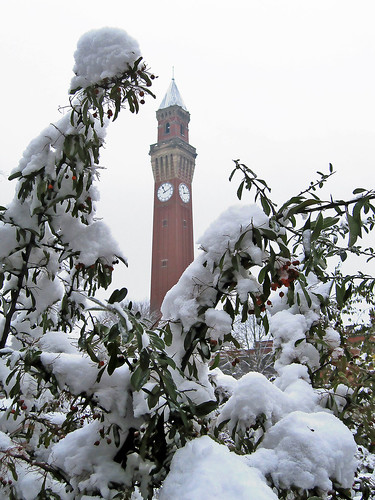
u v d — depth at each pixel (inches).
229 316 83.2
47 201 107.4
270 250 82.8
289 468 72.9
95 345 77.9
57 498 82.2
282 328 123.2
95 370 78.2
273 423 89.7
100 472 72.6
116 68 102.3
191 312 87.0
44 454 107.5
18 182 111.5
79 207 106.5
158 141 2511.1
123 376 78.6
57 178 108.0
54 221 108.0
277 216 85.1
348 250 109.3
